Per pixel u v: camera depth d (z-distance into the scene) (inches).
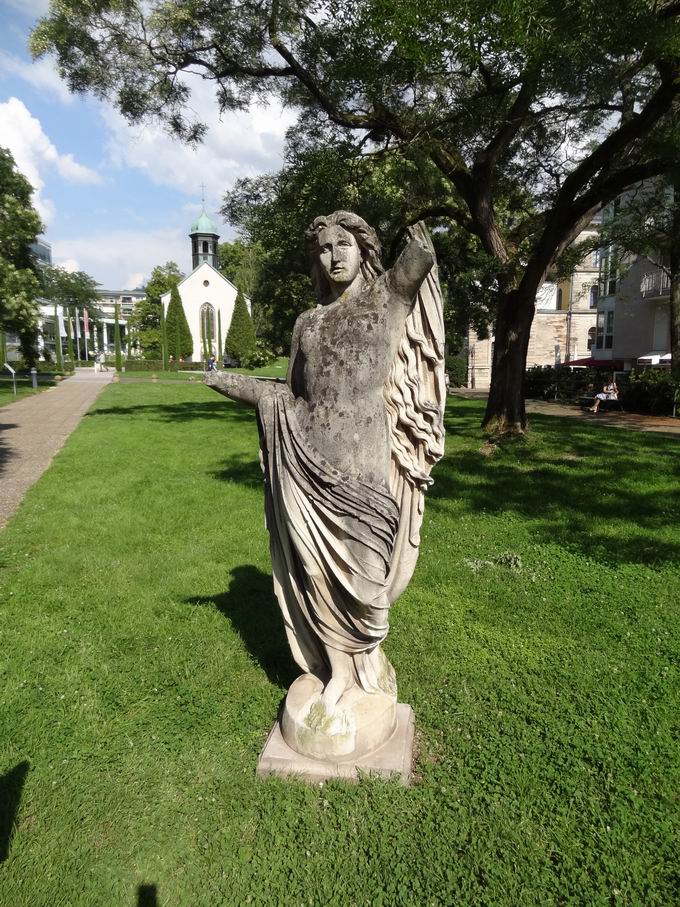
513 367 504.1
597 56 306.3
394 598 113.4
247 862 93.4
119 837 98.8
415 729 126.2
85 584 203.0
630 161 485.7
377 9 296.0
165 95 523.8
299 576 110.0
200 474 379.9
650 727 126.1
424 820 100.5
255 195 506.6
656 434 561.9
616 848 96.0
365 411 99.7
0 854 95.3
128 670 149.4
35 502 306.3
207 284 2330.2
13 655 155.2
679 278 751.7
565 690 139.5
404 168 475.8
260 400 107.1
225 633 167.9
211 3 465.4
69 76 507.8
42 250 2363.4
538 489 335.3
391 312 98.2
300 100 522.0
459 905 86.3
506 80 367.9
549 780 110.9
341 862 92.5
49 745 121.1
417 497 109.3
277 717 125.5
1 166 879.1
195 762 115.6
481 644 161.5
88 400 910.4
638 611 180.9
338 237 102.9
